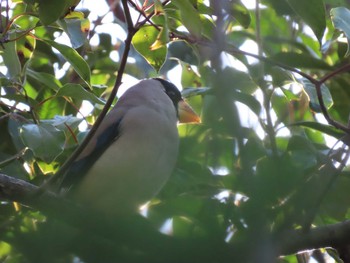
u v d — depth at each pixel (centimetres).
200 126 738
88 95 745
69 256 421
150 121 823
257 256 362
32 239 420
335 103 926
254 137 527
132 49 1002
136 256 399
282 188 428
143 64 1002
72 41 759
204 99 867
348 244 665
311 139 878
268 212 403
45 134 707
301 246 658
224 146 485
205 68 864
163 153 812
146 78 980
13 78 800
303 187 462
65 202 657
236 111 366
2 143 855
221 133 461
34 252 416
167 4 698
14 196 660
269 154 516
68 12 720
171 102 882
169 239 386
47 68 973
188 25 615
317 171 630
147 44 713
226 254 377
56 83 842
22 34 732
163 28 624
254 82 765
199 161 614
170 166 812
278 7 789
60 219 641
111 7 976
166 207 456
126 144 812
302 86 784
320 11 638
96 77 1036
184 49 926
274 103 866
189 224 446
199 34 618
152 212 457
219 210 459
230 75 371
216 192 584
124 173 805
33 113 767
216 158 467
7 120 846
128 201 812
